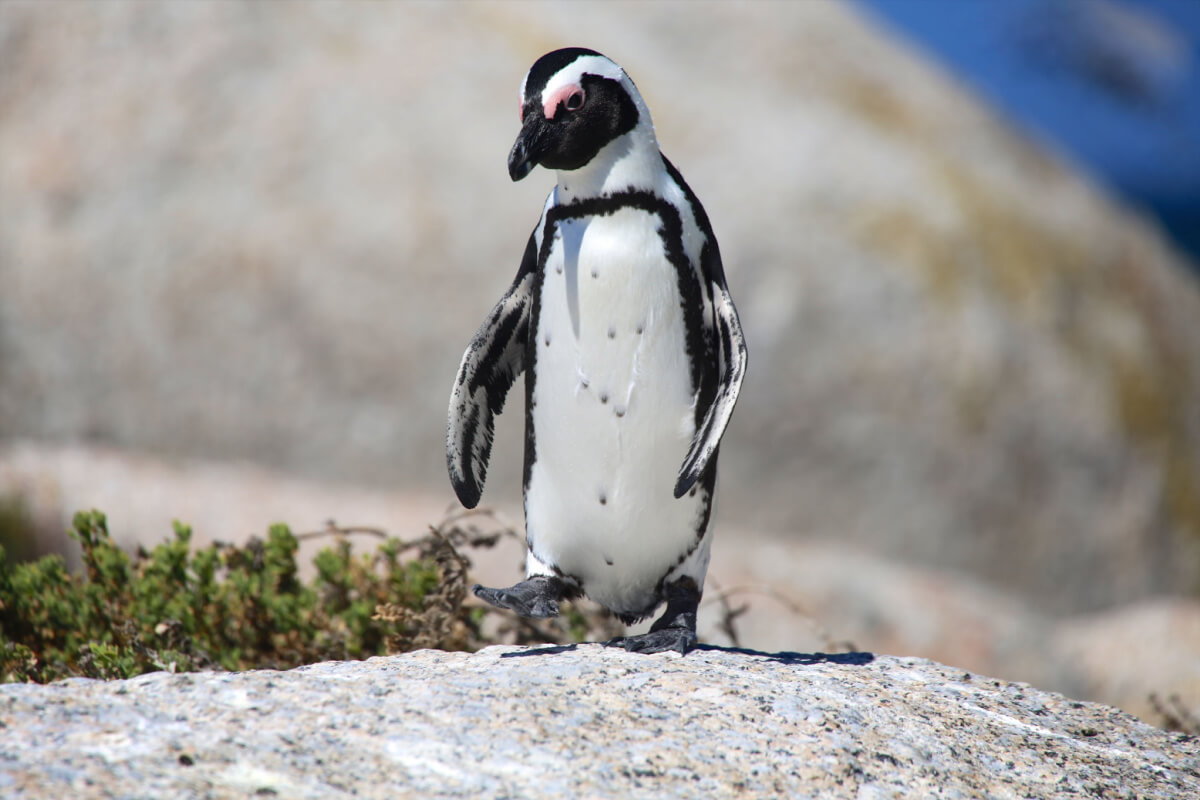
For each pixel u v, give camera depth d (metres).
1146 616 40.84
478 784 9.77
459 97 55.88
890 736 11.82
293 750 9.94
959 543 50.78
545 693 11.64
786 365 50.75
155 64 55.59
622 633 18.45
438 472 51.09
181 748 9.77
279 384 51.47
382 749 10.15
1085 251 60.34
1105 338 56.50
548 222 13.85
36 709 10.30
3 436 50.72
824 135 57.38
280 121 54.53
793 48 63.12
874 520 50.47
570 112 13.16
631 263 13.30
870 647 39.25
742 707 11.82
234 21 56.62
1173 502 54.38
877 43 67.44
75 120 54.53
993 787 11.30
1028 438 52.28
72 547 34.12
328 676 11.80
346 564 18.31
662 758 10.57
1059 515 52.31
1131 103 172.62
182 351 51.47
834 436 50.69
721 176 54.03
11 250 52.19
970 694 13.80
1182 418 56.78
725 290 13.87
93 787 8.97
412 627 16.83
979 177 60.53
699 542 14.36
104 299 51.88
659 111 56.16
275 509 40.47
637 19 62.47
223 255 52.19
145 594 17.19
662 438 13.62
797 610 19.41
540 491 14.32
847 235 53.25
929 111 64.00
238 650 17.00
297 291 51.84
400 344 51.59
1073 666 39.78
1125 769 12.35
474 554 33.91
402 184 53.28
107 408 51.19
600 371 13.46
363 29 57.81
